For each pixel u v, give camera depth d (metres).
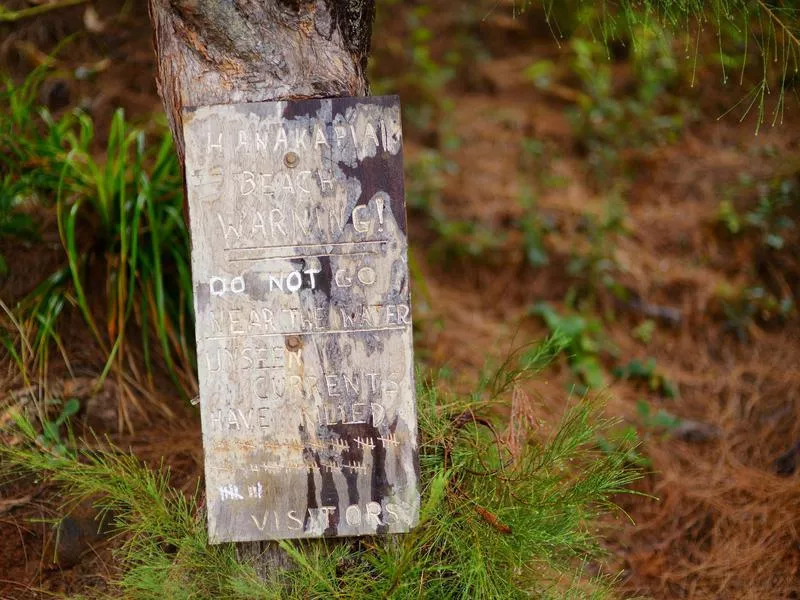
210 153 1.69
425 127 3.60
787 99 3.16
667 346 2.68
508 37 4.09
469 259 3.00
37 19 2.84
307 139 1.69
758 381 2.52
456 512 1.76
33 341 2.19
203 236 1.69
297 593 1.68
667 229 3.01
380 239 1.70
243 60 1.72
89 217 2.31
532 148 3.45
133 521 1.90
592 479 1.80
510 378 2.03
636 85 3.66
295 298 1.70
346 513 1.70
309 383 1.70
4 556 1.95
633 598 1.93
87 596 1.89
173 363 2.27
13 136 2.33
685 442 2.38
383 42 3.80
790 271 2.75
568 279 2.89
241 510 1.70
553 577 1.87
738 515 2.18
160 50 1.78
